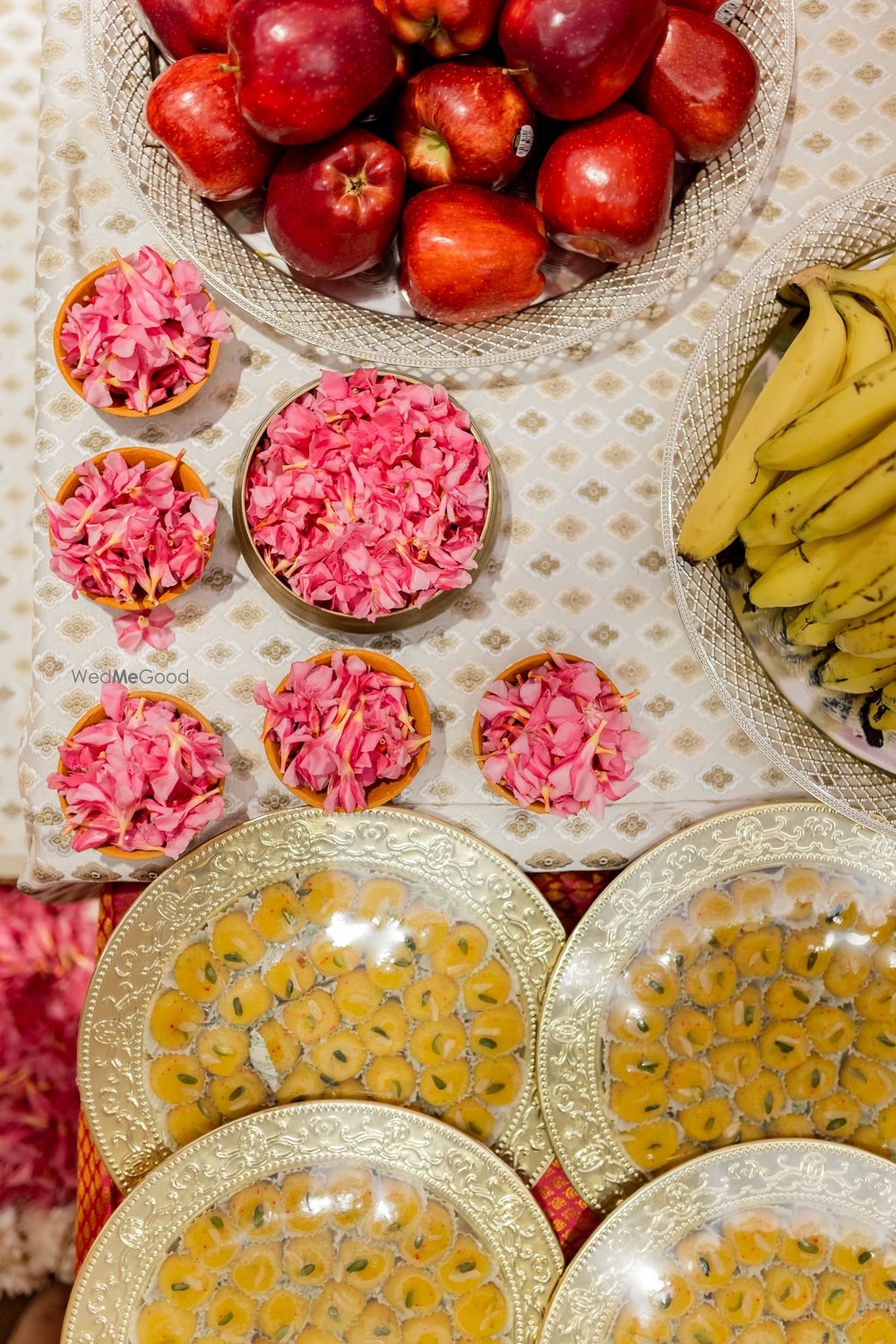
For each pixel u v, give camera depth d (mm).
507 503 1031
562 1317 1031
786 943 1053
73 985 1215
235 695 1019
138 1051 1021
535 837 1032
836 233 993
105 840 962
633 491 1036
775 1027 1060
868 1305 1062
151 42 969
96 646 1012
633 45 891
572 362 1033
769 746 998
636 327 1035
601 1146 1045
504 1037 1040
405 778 978
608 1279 1038
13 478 1128
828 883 1046
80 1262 1142
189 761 958
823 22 1033
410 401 958
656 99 939
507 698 970
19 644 1137
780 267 991
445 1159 1027
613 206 926
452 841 1013
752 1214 1054
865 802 1008
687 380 985
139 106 981
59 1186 1202
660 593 1038
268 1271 1035
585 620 1034
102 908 1108
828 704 1016
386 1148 1027
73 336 954
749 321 992
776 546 977
